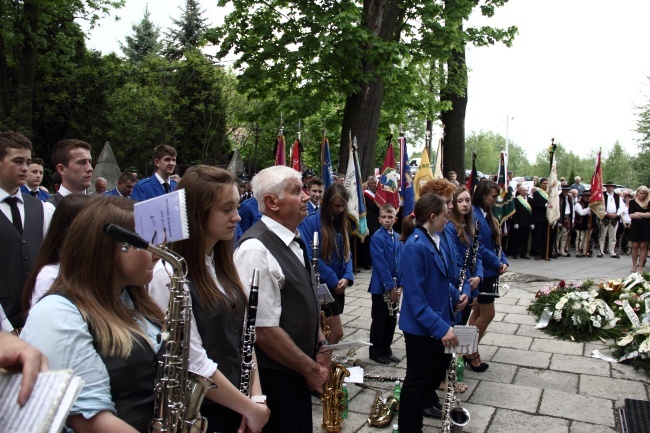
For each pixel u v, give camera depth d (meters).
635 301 6.57
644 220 10.73
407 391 3.59
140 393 1.64
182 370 1.69
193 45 37.22
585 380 5.07
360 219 9.10
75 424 1.49
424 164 10.41
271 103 12.90
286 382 2.64
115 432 1.48
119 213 1.70
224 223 2.19
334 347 2.91
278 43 12.12
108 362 1.56
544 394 4.72
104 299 1.63
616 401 4.57
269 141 27.33
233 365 2.19
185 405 1.73
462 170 17.14
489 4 13.53
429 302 3.67
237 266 2.56
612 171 42.81
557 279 10.19
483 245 5.27
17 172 3.33
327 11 11.48
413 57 12.82
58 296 1.58
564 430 4.03
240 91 12.82
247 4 12.34
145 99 23.66
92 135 23.94
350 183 9.10
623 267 11.94
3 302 3.18
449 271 4.03
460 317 4.59
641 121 28.91
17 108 19.69
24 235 3.34
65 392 1.11
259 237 2.65
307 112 12.27
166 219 1.60
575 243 15.29
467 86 16.86
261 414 2.09
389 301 5.32
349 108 12.45
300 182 2.79
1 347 1.19
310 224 4.85
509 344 6.21
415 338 3.57
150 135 23.92
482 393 4.75
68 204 2.31
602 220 13.73
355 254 10.75
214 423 2.24
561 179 14.00
